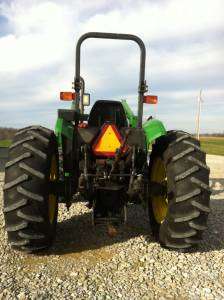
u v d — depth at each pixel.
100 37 3.90
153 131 3.72
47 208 3.26
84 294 2.75
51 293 2.74
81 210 5.12
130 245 3.81
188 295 2.79
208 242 3.98
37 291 2.76
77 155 3.85
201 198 3.36
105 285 2.91
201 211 3.36
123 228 4.38
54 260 3.38
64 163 3.86
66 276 3.05
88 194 3.68
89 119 4.80
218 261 3.46
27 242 3.24
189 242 3.43
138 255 3.55
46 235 3.29
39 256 3.46
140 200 3.88
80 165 3.81
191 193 3.32
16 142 3.31
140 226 4.48
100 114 4.79
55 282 2.93
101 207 3.67
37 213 3.17
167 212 3.48
